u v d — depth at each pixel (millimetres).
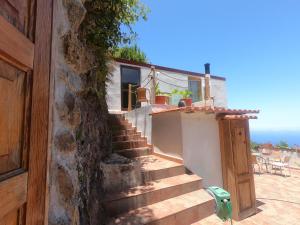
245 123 5078
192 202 3699
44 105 983
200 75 10688
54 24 1147
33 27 917
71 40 1797
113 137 5445
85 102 2662
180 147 4707
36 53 928
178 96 7605
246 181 4711
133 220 3025
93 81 3066
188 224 3445
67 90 1721
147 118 6035
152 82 7102
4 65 724
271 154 10328
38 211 911
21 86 831
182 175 4543
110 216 3119
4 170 716
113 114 6598
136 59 10703
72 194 1668
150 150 5566
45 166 976
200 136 4938
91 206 2508
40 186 931
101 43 3037
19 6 830
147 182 4066
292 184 6949
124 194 3422
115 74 8297
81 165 2145
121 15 3295
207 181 4863
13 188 744
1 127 704
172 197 3881
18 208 791
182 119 4734
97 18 2881
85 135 2500
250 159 4918
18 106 807
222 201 3600
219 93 11273
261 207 5031
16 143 790
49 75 1034
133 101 8703
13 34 757
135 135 5910
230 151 4684
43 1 1007
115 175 3658
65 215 1505
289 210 4840
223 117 4906
